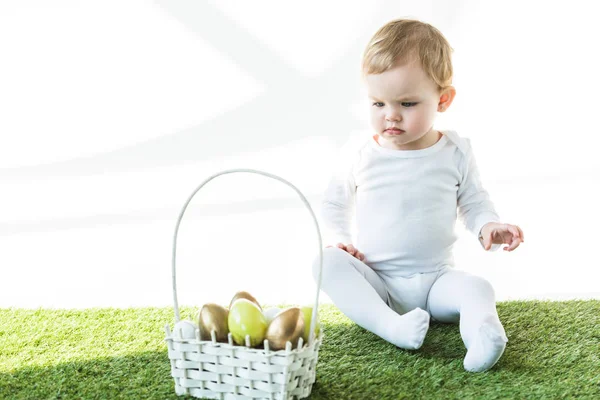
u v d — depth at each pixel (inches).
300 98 138.7
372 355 59.6
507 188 121.4
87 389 53.4
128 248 104.0
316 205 117.5
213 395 50.0
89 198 121.5
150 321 69.9
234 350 48.4
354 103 137.9
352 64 138.6
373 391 52.4
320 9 139.6
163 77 140.0
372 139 68.7
